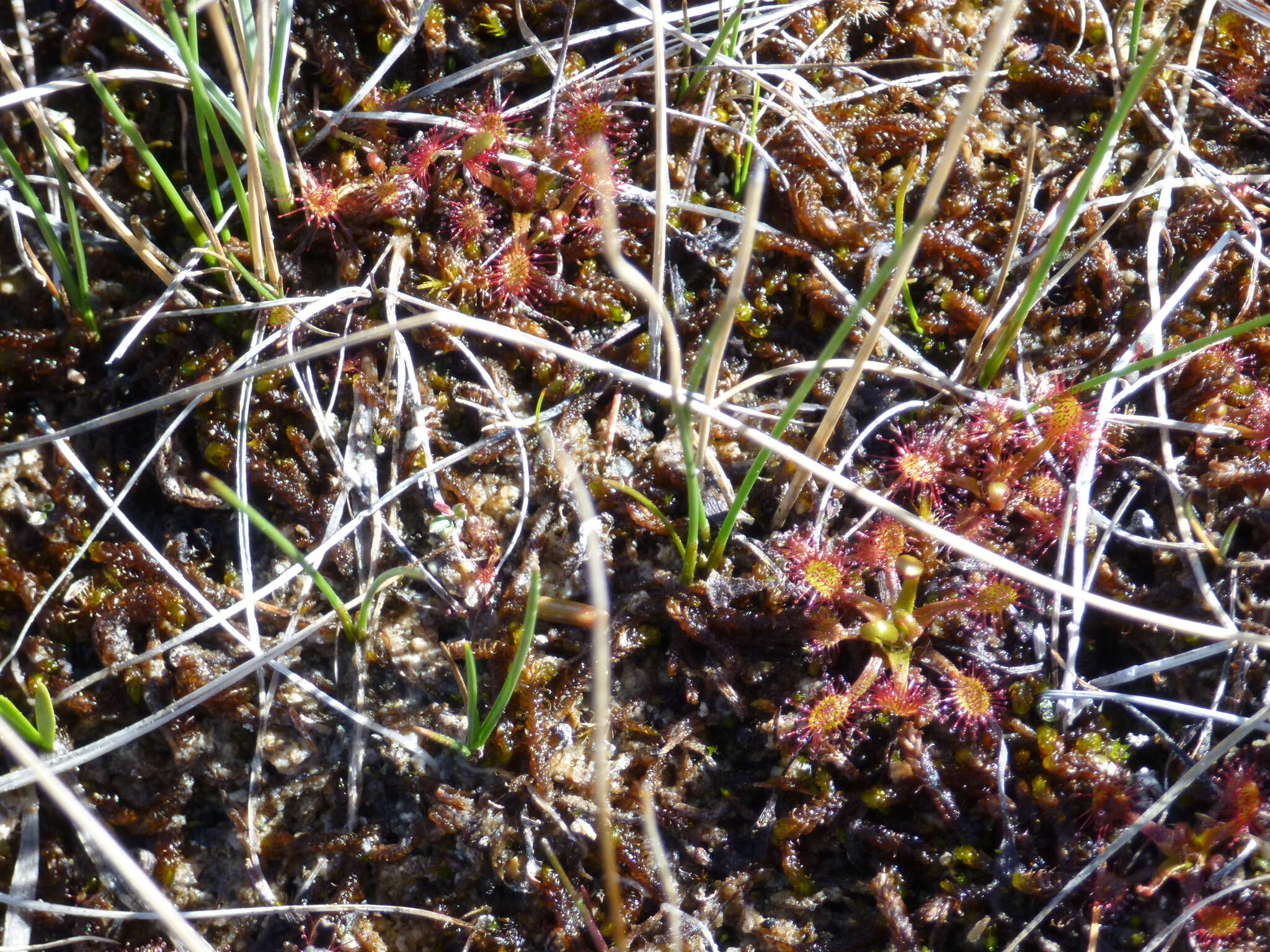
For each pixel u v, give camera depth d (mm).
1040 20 285
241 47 247
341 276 260
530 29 273
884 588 242
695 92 273
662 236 238
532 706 242
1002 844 238
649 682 249
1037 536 252
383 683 249
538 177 261
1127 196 263
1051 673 246
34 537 252
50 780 192
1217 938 230
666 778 245
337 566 252
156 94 265
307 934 240
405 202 260
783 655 248
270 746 245
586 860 241
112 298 260
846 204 271
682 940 235
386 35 269
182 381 256
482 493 256
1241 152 281
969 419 257
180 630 249
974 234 270
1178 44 284
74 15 265
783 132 272
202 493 254
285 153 264
